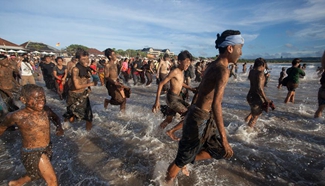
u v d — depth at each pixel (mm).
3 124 2373
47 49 45156
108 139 4207
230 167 3137
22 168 3127
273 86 13258
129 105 7312
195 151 2447
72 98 4320
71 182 2783
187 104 4203
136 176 2904
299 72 7312
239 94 9945
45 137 2441
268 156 3451
